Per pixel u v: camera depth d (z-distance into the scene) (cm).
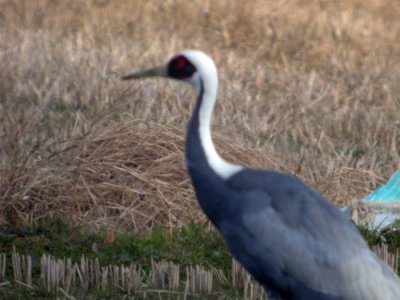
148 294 1039
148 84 1856
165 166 1312
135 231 1212
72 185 1261
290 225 844
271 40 2505
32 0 2748
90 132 1360
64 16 2589
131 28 2498
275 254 846
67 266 1055
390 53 2441
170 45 2292
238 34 2542
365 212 1250
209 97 885
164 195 1280
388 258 1116
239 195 857
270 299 896
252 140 1552
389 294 844
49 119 1664
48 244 1153
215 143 1367
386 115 1845
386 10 2991
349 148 1617
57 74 1959
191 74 896
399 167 1507
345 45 2483
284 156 1452
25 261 1093
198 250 1152
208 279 1051
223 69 2088
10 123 1567
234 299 1035
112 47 2212
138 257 1127
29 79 1902
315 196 862
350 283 838
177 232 1202
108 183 1276
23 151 1373
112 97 1761
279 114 1769
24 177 1256
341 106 1898
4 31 2344
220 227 884
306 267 842
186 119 1536
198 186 881
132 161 1317
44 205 1245
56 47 2188
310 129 1692
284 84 2034
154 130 1353
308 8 2905
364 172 1402
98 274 1055
